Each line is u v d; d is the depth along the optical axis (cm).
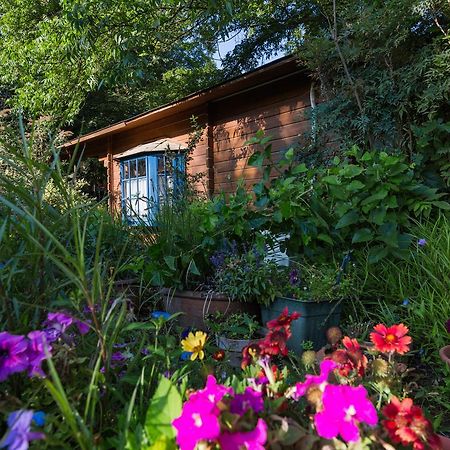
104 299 139
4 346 100
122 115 1537
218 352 160
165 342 155
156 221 328
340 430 90
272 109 638
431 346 223
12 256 134
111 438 103
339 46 421
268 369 121
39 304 132
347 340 135
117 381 124
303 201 298
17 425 78
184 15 870
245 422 89
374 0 404
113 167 1011
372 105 396
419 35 403
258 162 324
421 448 96
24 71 946
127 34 671
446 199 363
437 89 349
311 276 257
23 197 136
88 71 833
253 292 247
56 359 111
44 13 957
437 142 360
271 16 1046
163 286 275
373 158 314
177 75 1289
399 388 146
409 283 264
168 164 606
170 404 99
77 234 125
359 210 293
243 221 285
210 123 743
